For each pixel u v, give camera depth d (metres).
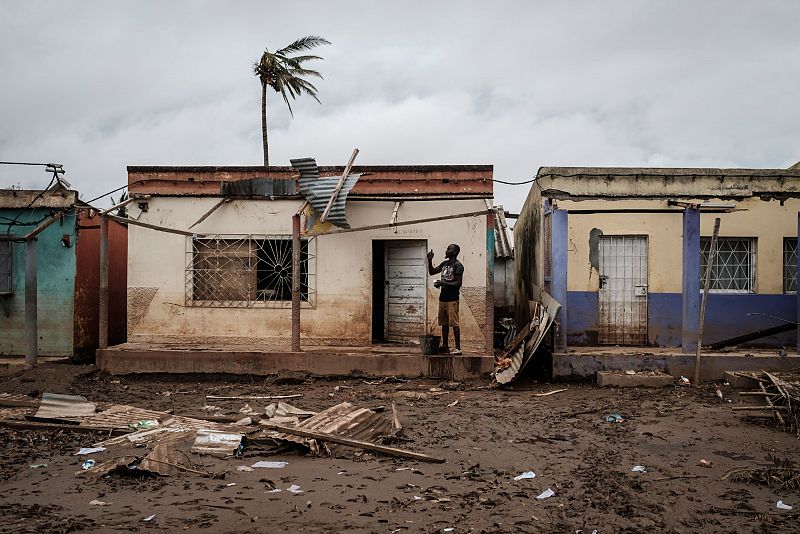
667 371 11.87
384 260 14.05
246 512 5.23
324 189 12.86
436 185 13.21
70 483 6.00
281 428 7.58
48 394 8.99
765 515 5.27
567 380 11.99
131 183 13.70
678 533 4.90
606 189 12.94
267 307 13.62
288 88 31.41
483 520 5.12
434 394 10.80
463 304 13.22
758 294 13.60
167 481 6.07
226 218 13.73
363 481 6.12
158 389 11.34
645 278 13.69
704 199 12.95
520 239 18.47
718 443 7.63
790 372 10.97
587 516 5.24
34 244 12.65
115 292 15.86
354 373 12.12
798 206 13.61
